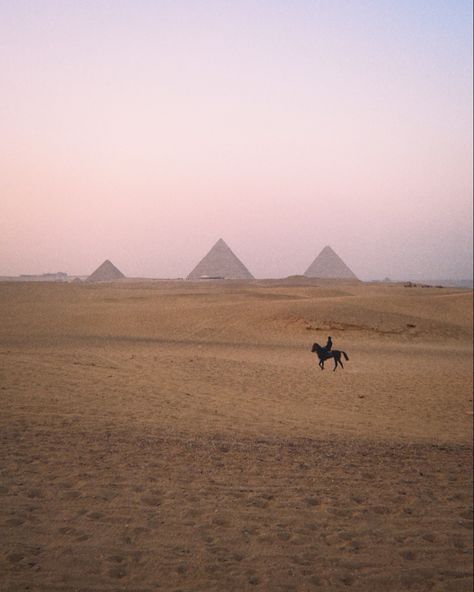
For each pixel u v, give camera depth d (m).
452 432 15.10
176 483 7.79
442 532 7.11
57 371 16.66
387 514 7.53
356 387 21.12
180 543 5.91
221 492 7.62
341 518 7.18
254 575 5.43
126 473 7.98
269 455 9.96
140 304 55.97
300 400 17.70
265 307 49.62
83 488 7.18
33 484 7.13
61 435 9.85
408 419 16.39
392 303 56.44
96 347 29.64
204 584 5.14
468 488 9.16
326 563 5.89
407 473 9.74
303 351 34.03
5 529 5.73
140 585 4.99
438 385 22.81
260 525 6.64
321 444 11.55
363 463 10.13
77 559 5.29
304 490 8.11
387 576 5.77
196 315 47.06
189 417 13.05
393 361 30.80
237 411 14.62
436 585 5.71
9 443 8.98
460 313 54.00
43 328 40.47
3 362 17.08
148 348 30.75
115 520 6.28
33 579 4.85
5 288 70.38
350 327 43.91
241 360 27.03
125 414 12.40
